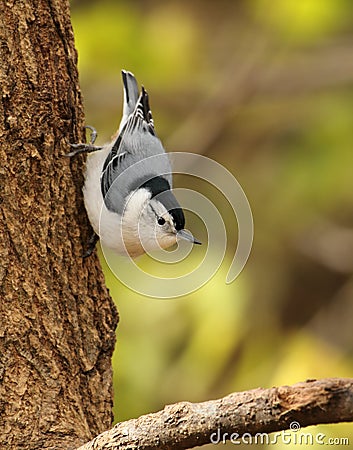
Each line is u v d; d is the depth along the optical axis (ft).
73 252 23.27
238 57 51.96
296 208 46.78
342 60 51.13
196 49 50.11
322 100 50.11
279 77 50.57
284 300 46.68
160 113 48.78
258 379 39.40
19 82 22.18
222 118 49.06
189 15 53.83
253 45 52.54
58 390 22.29
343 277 48.34
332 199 46.19
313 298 47.80
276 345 41.32
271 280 46.52
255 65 50.60
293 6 48.11
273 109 50.83
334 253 47.55
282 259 47.03
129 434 19.36
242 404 18.35
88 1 49.24
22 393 21.90
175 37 49.19
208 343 39.01
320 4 47.75
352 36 52.90
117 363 38.01
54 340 22.40
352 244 47.67
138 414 37.73
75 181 23.99
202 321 38.93
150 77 47.03
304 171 46.60
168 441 19.08
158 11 51.85
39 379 22.16
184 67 48.78
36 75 22.39
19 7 22.12
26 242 22.30
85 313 23.15
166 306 38.83
